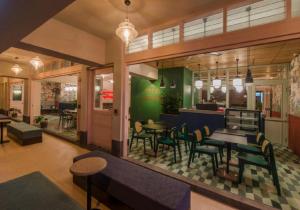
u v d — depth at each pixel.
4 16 1.75
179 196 1.72
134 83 7.91
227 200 2.34
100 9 2.78
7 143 4.84
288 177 3.09
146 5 2.63
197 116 5.47
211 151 3.21
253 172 3.27
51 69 6.38
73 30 3.48
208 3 2.54
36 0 1.49
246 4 2.40
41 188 1.96
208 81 7.40
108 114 4.34
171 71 6.99
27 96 7.46
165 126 4.50
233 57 4.98
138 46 3.64
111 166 2.37
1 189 1.92
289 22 2.01
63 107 9.78
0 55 5.63
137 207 1.80
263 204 2.24
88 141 4.74
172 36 3.28
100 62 4.04
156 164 3.59
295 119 4.42
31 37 2.88
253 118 4.62
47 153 4.09
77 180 2.65
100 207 2.14
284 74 5.48
